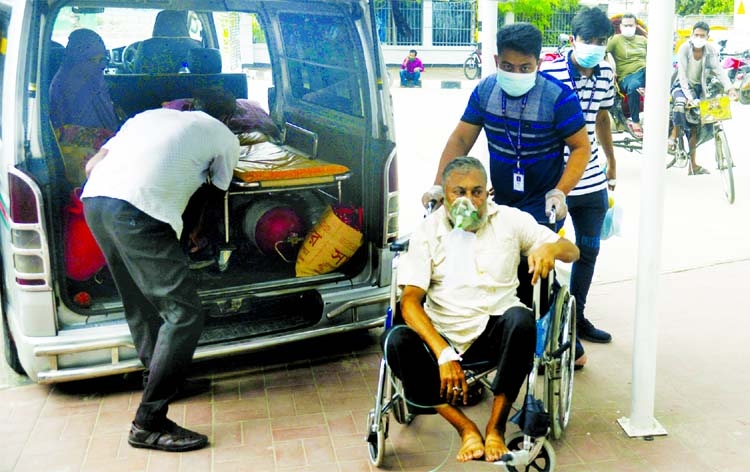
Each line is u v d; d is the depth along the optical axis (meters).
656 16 3.33
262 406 4.05
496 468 3.46
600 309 5.30
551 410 3.51
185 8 4.82
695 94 8.73
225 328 4.26
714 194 8.25
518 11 23.58
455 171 3.24
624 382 4.25
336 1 4.23
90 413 3.98
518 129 3.84
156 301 3.53
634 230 7.12
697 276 5.84
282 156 4.56
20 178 3.66
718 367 4.41
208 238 4.30
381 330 5.02
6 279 4.18
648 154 3.46
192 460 3.54
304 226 4.43
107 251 3.61
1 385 4.31
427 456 3.57
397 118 14.55
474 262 3.32
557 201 3.61
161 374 3.53
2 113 3.80
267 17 5.49
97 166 3.61
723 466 3.45
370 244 4.43
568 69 4.26
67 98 4.40
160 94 5.10
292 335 4.23
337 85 4.78
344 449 3.62
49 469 3.47
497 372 3.12
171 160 3.52
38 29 3.66
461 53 29.95
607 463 3.48
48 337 3.82
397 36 29.22
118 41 5.77
